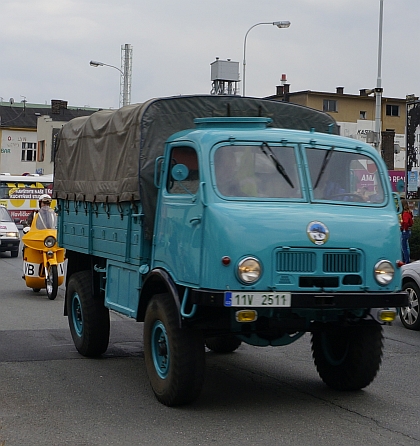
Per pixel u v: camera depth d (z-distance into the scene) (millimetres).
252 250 6336
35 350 9773
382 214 7023
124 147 7969
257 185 6824
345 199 7070
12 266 22969
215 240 6363
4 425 6402
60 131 10367
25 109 86000
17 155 79750
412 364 9250
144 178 7523
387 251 6770
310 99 72188
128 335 10992
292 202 6828
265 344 7234
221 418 6660
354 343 7395
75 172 9586
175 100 7805
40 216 15516
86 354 9344
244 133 7012
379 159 7406
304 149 7125
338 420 6660
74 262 9836
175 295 6738
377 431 6348
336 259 6574
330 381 7793
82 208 9305
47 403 7145
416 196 28375
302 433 6242
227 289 6289
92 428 6328
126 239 7859
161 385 6988
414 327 11922
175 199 7059
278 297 6297
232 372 8688
